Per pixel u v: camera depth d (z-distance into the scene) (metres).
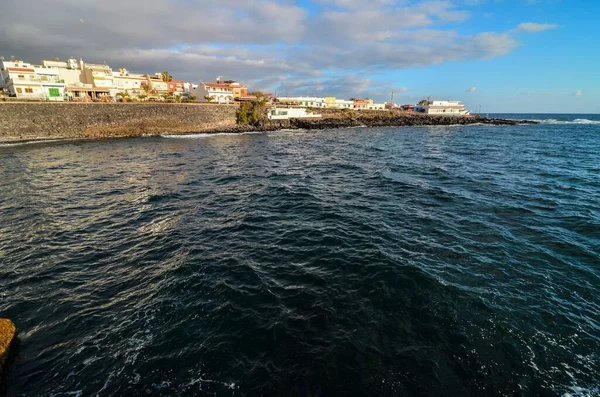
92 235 15.39
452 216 17.14
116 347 8.22
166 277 11.52
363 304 9.75
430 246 13.55
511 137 65.31
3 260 12.91
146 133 64.62
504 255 12.71
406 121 104.50
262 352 7.95
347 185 24.53
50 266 12.44
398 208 18.62
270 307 9.66
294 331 8.62
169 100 76.56
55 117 53.94
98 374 7.40
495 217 16.92
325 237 14.68
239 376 7.27
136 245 14.28
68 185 24.56
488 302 9.77
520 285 10.66
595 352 7.89
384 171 29.92
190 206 19.61
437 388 6.96
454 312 9.33
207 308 9.68
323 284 10.84
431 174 28.31
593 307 9.58
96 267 12.37
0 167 31.38
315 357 7.75
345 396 6.77
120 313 9.58
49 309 9.82
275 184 25.03
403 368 7.45
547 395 6.80
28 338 8.57
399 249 13.27
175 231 15.78
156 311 9.62
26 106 50.88
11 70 62.56
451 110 129.88
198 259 12.79
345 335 8.46
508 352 7.90
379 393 6.84
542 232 14.88
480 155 40.00
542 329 8.66
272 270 11.85
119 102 61.09
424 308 9.52
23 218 17.59
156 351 8.05
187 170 30.72
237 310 9.53
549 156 38.47
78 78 82.69
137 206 19.64
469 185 23.94
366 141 58.56
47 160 35.41
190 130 71.31
